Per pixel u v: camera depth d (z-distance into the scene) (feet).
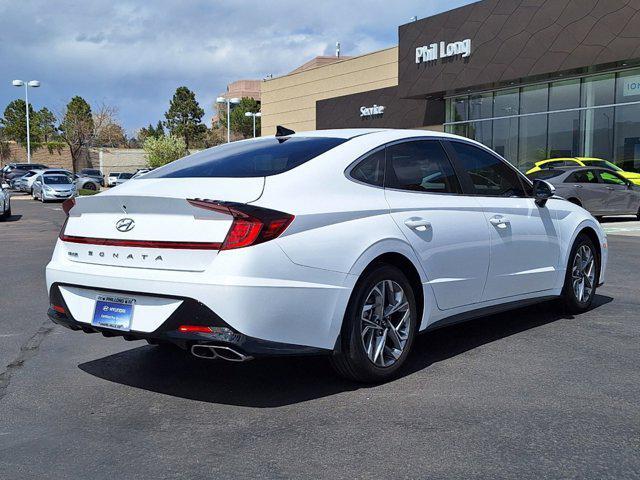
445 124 95.61
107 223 13.43
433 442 11.14
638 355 16.15
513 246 17.52
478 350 16.74
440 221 15.47
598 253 21.30
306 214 12.84
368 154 14.82
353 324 13.44
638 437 11.32
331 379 14.61
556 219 19.36
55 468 10.41
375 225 13.94
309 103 136.05
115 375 15.16
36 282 27.94
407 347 14.70
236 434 11.65
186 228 12.39
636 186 55.01
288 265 12.35
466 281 16.14
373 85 117.70
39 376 15.12
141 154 209.36
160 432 11.80
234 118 276.41
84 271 13.44
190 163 15.56
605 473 10.00
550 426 11.79
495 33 80.12
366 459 10.54
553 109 79.87
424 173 15.89
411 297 14.70
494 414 12.37
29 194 139.13
